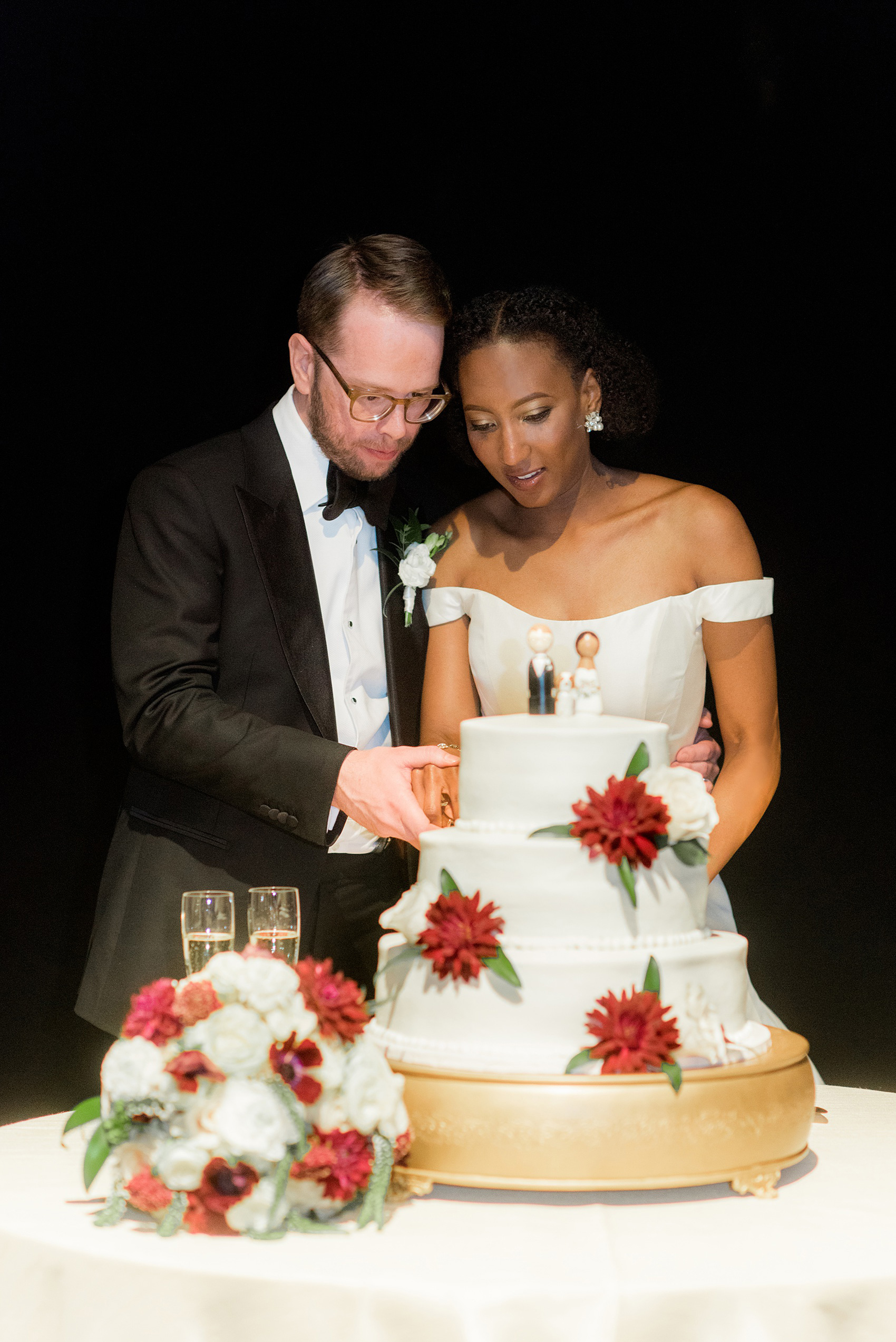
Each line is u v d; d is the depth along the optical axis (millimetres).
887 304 5223
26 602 4918
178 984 1962
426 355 2658
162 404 4914
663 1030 1880
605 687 3002
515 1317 1572
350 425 2695
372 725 2965
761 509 5352
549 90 5059
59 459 4906
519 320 2836
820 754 5363
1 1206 1908
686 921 2062
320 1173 1799
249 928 2607
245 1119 1745
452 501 3398
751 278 5234
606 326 2945
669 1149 1852
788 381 5297
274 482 2812
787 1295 1609
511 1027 1945
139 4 4742
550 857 1979
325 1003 1854
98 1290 1682
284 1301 1612
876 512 5320
